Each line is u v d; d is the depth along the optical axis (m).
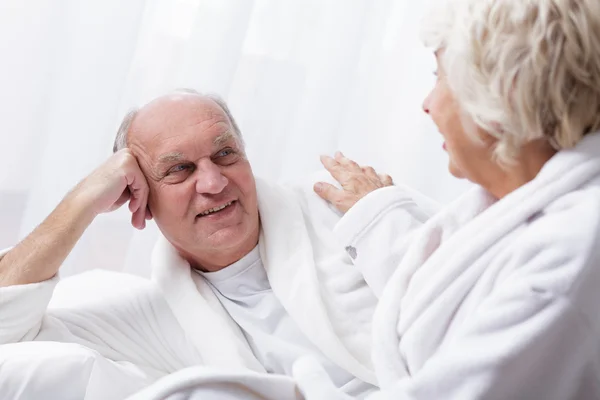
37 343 1.18
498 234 0.92
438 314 0.95
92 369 1.13
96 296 1.44
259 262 1.49
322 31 2.13
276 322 1.43
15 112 1.99
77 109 2.00
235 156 1.44
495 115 0.84
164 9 2.03
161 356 1.41
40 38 1.98
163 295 1.44
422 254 1.08
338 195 1.54
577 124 0.84
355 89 2.17
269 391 1.03
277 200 1.52
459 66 0.86
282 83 2.13
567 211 0.84
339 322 1.39
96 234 2.04
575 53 0.80
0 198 2.02
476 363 0.80
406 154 2.19
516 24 0.82
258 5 2.10
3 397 1.09
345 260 1.46
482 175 0.95
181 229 1.42
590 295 0.79
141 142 1.44
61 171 2.01
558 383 0.82
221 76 2.04
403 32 2.15
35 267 1.32
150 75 2.06
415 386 0.85
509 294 0.81
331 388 1.00
